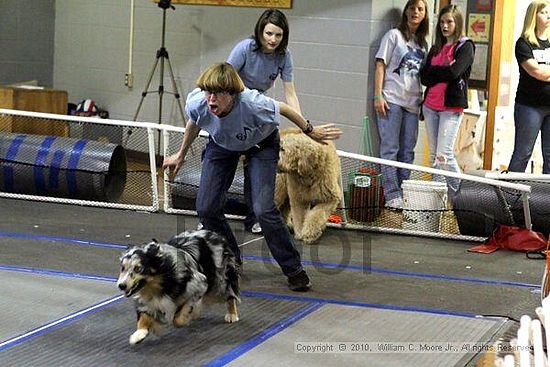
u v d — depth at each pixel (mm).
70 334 4828
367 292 5934
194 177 8109
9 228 7320
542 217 7535
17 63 12156
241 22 10227
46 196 8539
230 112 5223
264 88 6566
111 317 5152
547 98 8391
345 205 8172
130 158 10477
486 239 7602
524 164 8578
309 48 9562
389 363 4559
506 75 9820
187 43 10781
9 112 8406
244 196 7363
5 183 8555
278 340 4855
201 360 4496
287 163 7000
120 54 11516
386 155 8812
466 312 5539
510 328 5203
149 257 4438
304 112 9688
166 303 4535
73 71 12117
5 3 12000
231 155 5559
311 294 5809
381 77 8766
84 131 10039
